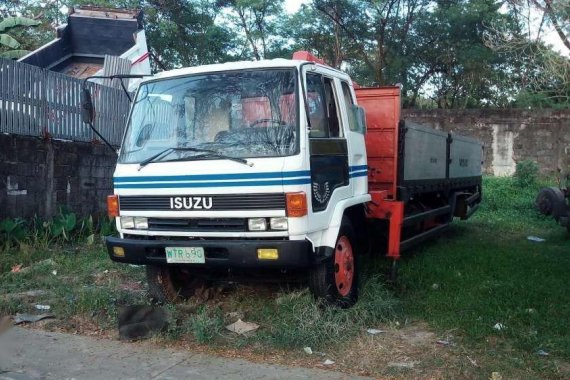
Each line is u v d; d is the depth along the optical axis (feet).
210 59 71.77
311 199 16.90
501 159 61.31
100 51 51.93
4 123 28.73
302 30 77.10
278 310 18.70
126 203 18.08
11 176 28.91
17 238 27.91
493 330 17.19
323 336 16.67
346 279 19.42
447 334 17.19
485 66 75.25
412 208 26.78
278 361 15.46
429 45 75.66
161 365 15.15
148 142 18.19
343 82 20.68
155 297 20.08
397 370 14.61
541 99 61.16
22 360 15.52
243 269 19.19
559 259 27.86
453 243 32.48
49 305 20.06
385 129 23.45
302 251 16.22
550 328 17.39
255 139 16.99
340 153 19.11
